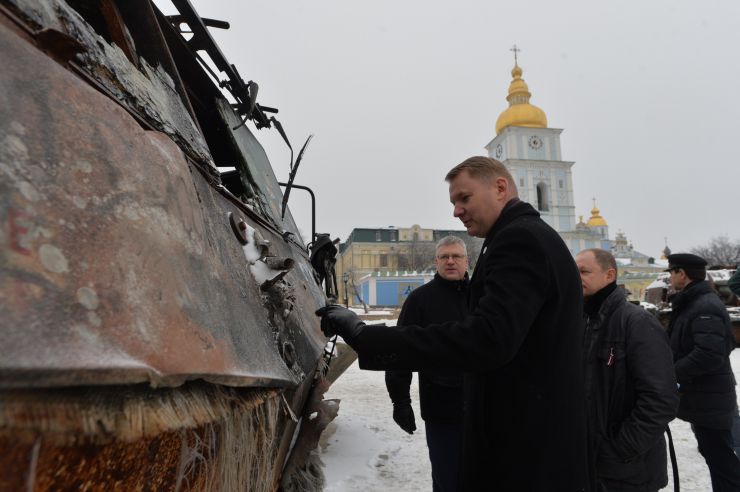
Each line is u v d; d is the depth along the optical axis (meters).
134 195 0.78
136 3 1.68
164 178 0.91
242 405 0.90
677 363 3.16
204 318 0.82
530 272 1.44
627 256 81.56
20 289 0.48
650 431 2.11
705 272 3.31
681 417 3.23
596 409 2.26
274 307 1.49
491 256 1.52
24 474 0.45
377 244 60.88
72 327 0.51
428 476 4.20
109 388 0.56
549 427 1.46
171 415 0.63
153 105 1.32
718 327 3.06
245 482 0.98
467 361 1.36
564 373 1.49
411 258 58.31
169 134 1.28
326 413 2.13
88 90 0.82
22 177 0.56
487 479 1.56
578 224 57.53
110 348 0.54
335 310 1.56
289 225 3.24
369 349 1.40
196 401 0.72
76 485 0.52
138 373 0.54
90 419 0.51
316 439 2.08
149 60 1.75
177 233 0.88
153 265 0.74
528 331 1.50
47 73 0.72
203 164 1.49
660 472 2.27
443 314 3.04
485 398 1.58
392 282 40.72
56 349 0.47
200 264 0.94
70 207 0.62
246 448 0.98
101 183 0.71
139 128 0.95
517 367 1.52
